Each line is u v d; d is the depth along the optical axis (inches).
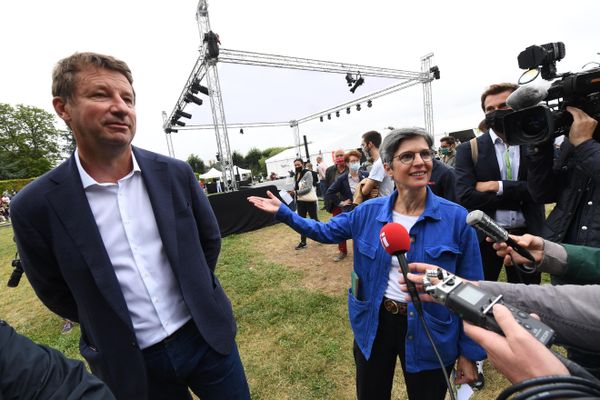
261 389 85.7
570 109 45.6
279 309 128.6
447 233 49.6
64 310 51.8
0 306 170.6
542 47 49.5
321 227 61.7
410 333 49.3
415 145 49.1
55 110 42.8
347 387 83.9
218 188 768.9
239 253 219.9
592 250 37.0
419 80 408.5
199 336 51.7
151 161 49.0
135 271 46.1
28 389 24.8
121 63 42.4
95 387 28.2
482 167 83.5
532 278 79.4
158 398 52.4
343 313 120.5
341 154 195.3
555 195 58.2
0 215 718.5
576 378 18.7
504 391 20.7
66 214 41.7
